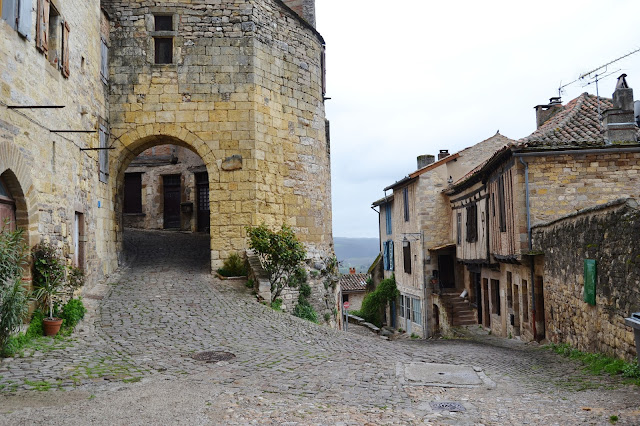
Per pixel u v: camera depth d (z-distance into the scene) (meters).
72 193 11.68
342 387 7.03
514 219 14.77
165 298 12.46
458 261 22.41
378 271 32.41
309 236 17.48
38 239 9.35
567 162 14.43
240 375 7.36
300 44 17.80
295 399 6.32
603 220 9.45
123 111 15.59
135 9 15.82
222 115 15.70
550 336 12.84
